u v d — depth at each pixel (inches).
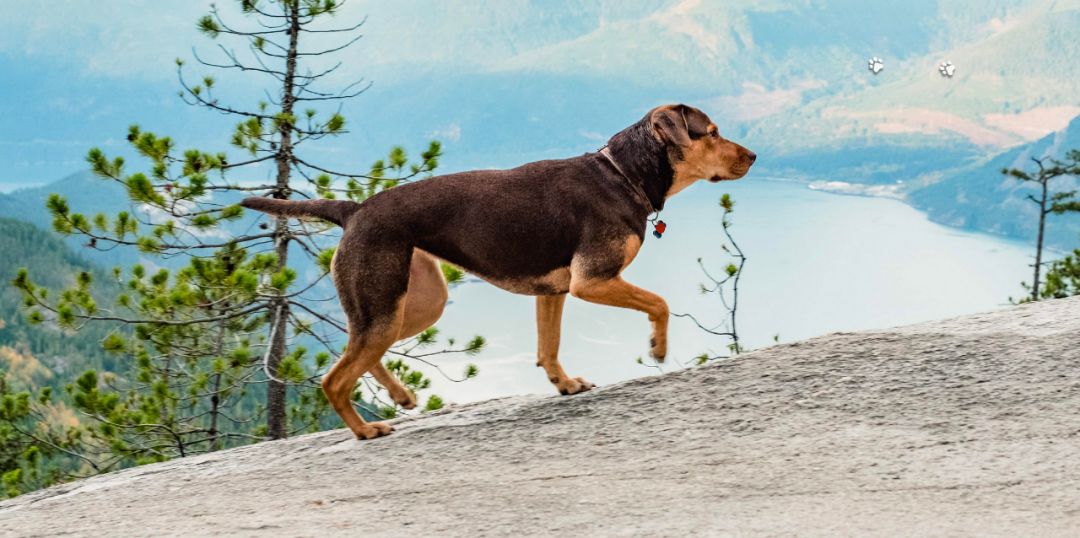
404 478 199.8
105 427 535.2
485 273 236.7
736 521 154.3
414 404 250.4
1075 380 202.4
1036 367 210.5
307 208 242.7
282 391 531.5
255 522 177.8
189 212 517.3
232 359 510.6
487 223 231.8
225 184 545.6
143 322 518.9
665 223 246.2
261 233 547.5
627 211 236.1
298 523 174.1
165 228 510.0
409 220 230.8
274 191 556.7
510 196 233.8
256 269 509.4
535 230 232.4
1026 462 170.7
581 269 232.4
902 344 232.1
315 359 513.7
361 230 231.6
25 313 500.1
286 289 514.6
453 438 221.3
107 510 204.7
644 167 239.1
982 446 179.8
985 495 158.7
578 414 223.3
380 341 231.0
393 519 171.0
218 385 564.7
